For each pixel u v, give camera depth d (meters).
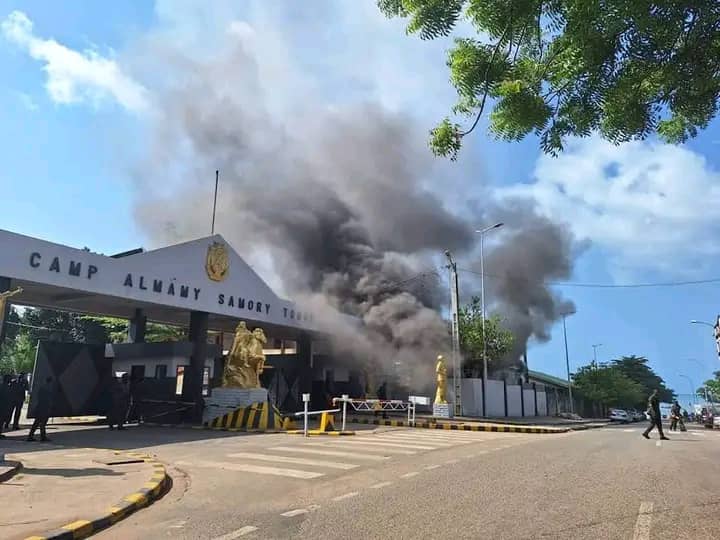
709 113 4.77
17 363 45.50
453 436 16.69
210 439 14.03
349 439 14.58
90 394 18.55
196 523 5.81
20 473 8.23
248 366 19.00
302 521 5.82
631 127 4.67
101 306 19.80
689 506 6.38
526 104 4.68
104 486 7.30
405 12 4.45
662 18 3.75
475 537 5.16
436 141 5.05
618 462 10.23
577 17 3.92
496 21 4.21
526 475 8.63
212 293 19.19
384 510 6.26
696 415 54.97
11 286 15.31
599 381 64.19
